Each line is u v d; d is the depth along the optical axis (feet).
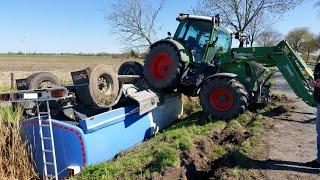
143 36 69.41
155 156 24.47
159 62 37.09
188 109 43.29
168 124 38.32
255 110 38.78
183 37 38.27
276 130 29.94
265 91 39.45
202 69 36.76
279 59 35.06
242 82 36.29
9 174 25.20
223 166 21.85
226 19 72.49
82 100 28.32
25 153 25.80
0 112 27.32
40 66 172.35
